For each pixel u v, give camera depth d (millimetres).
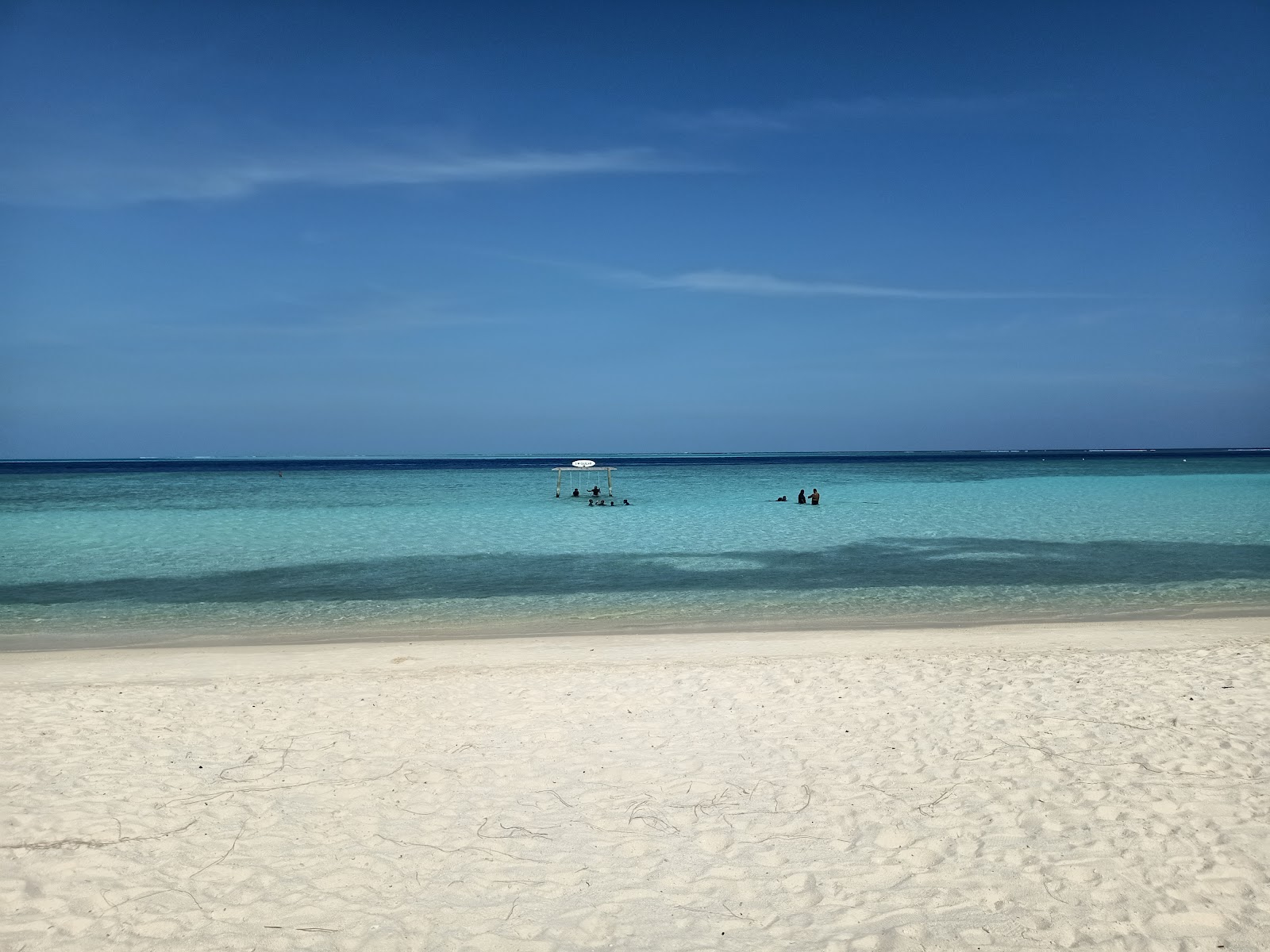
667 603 17594
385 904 5336
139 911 5270
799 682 10289
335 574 21719
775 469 107562
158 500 49688
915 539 28391
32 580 20969
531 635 14453
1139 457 193750
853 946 4766
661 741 8203
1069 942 4730
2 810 6707
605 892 5449
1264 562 22484
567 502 46312
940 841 5977
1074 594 18078
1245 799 6438
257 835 6281
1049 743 7824
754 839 6109
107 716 9219
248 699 9883
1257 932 4746
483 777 7355
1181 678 10141
